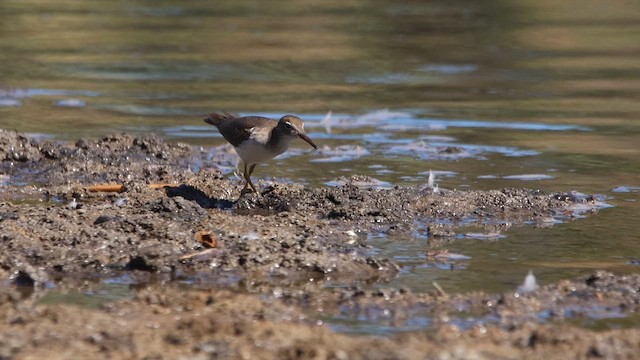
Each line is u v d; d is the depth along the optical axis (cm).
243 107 2023
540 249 1151
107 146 1616
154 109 2006
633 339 848
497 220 1277
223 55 2609
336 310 937
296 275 1042
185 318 888
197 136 1788
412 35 2909
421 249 1148
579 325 902
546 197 1359
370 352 795
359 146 1722
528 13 3284
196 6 3425
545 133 1816
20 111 1958
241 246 1093
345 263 1066
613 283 995
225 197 1384
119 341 828
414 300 959
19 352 799
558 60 2566
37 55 2555
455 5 3434
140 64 2484
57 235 1123
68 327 862
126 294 984
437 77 2372
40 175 1487
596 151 1681
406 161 1622
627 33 2931
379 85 2280
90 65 2456
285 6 3447
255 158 1369
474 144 1738
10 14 3142
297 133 1351
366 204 1297
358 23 3105
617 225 1254
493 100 2112
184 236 1127
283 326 871
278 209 1310
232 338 838
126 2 3462
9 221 1163
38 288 1001
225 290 994
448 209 1302
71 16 3142
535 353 815
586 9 3356
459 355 791
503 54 2650
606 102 2089
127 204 1294
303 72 2423
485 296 970
